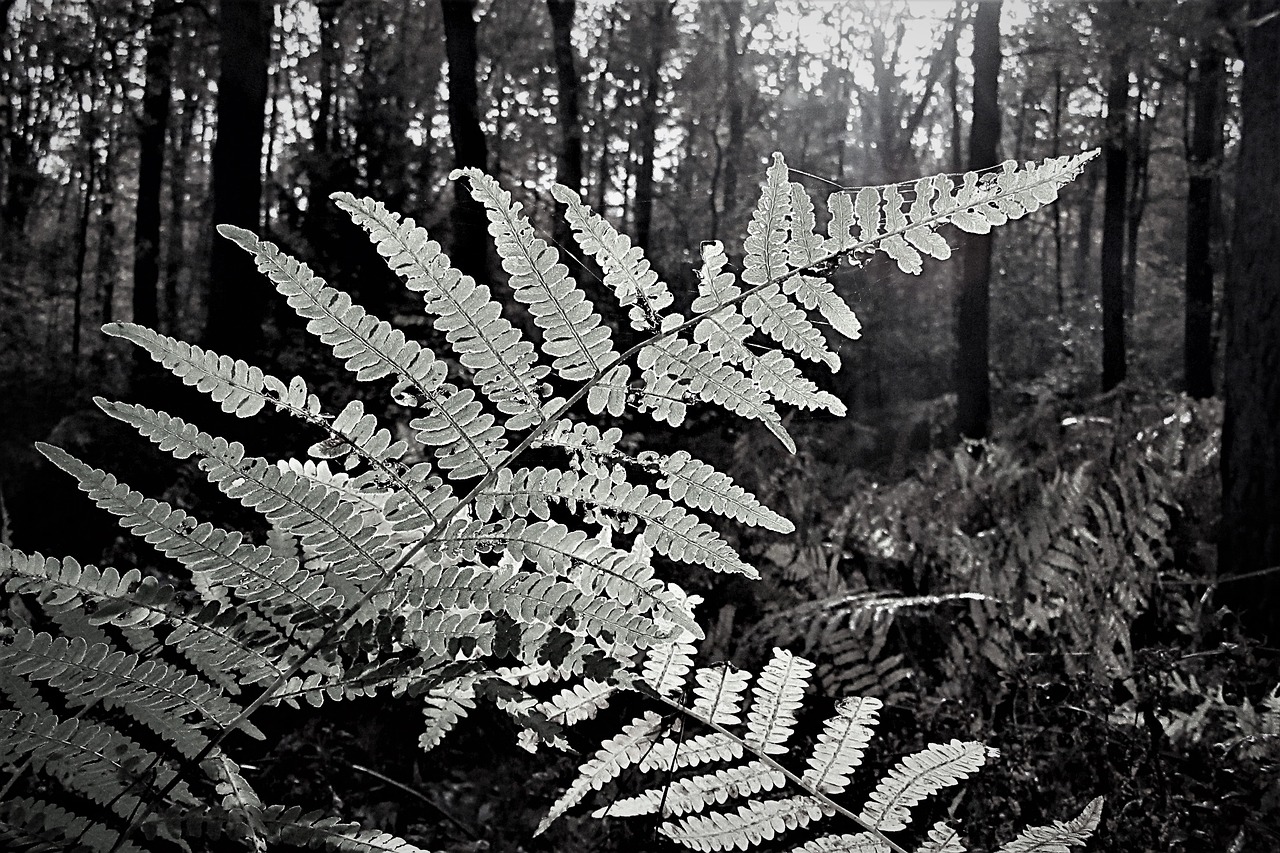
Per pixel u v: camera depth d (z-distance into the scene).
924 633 3.32
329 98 22.72
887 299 18.02
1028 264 39.44
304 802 2.62
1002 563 3.47
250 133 12.27
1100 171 31.86
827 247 1.16
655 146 30.56
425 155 16.09
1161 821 2.10
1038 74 24.88
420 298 8.95
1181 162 36.91
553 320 1.14
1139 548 3.21
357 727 3.14
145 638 1.07
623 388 1.16
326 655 1.05
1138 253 42.62
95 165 25.95
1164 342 37.53
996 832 2.11
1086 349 33.66
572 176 19.17
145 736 1.40
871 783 2.37
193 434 1.01
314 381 8.34
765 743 1.33
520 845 2.72
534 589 1.11
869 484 8.27
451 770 3.19
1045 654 2.84
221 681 1.09
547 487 1.14
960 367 15.48
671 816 1.90
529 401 1.14
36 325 22.03
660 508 1.16
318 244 12.63
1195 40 15.12
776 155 1.18
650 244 20.33
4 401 11.48
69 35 19.62
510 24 25.83
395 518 1.11
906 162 30.44
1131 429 7.41
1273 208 4.69
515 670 1.30
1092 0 16.42
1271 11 4.80
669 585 1.17
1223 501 4.70
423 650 1.08
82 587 1.01
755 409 1.17
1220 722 2.44
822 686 2.79
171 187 28.97
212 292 11.28
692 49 31.06
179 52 18.70
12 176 23.55
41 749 1.02
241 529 4.45
